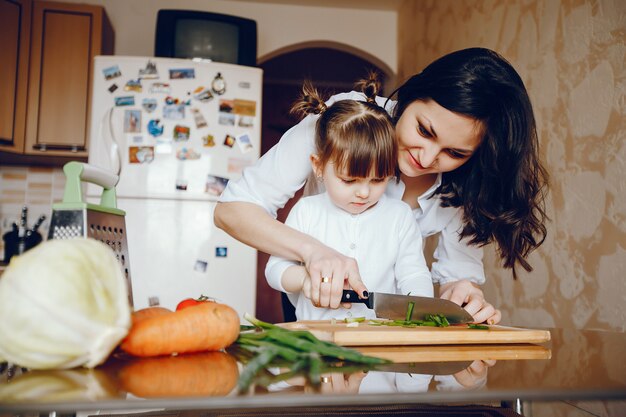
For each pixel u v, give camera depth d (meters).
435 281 1.46
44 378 0.47
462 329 0.83
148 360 0.57
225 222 1.19
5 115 2.99
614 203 1.54
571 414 0.82
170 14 3.01
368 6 3.79
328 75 5.30
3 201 3.31
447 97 0.98
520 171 1.12
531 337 0.82
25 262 0.49
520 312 2.06
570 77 1.79
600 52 1.63
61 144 3.06
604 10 1.61
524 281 2.04
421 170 1.12
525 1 2.10
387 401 0.43
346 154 1.10
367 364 0.59
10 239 3.02
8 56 3.02
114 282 0.52
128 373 0.50
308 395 0.42
